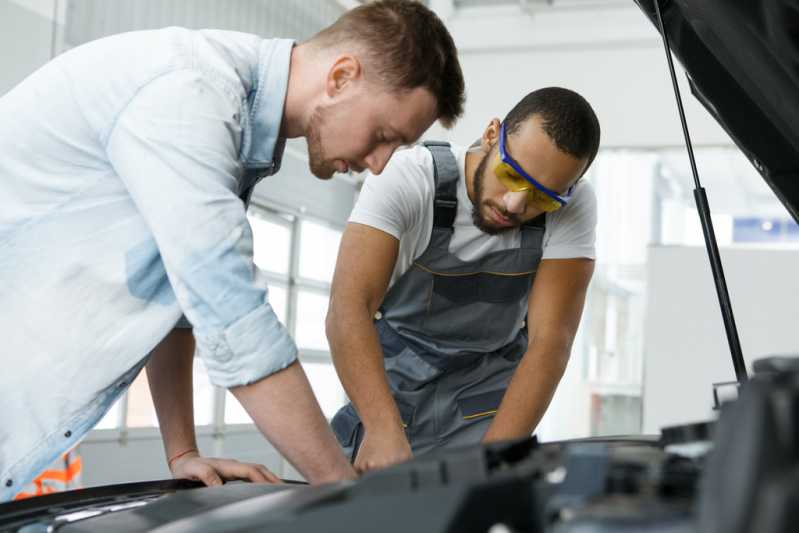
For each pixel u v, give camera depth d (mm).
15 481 856
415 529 318
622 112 6824
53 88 859
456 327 1438
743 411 268
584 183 1397
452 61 937
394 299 1452
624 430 6688
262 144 913
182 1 5230
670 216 6930
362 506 335
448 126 985
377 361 1219
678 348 5949
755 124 907
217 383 818
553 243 1386
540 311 1369
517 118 1187
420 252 1375
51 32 4391
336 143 915
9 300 855
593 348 6816
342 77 886
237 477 903
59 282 855
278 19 6160
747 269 5883
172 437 1058
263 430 834
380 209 1268
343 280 1265
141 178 796
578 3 6809
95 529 551
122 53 836
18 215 858
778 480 247
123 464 5188
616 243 6879
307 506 390
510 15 6965
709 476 285
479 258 1372
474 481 339
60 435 866
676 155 6863
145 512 603
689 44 881
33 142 857
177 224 785
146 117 798
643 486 334
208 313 796
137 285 876
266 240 6449
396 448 1159
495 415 1337
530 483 342
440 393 1476
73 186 855
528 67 6984
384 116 895
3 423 850
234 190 863
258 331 801
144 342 883
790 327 5797
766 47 752
